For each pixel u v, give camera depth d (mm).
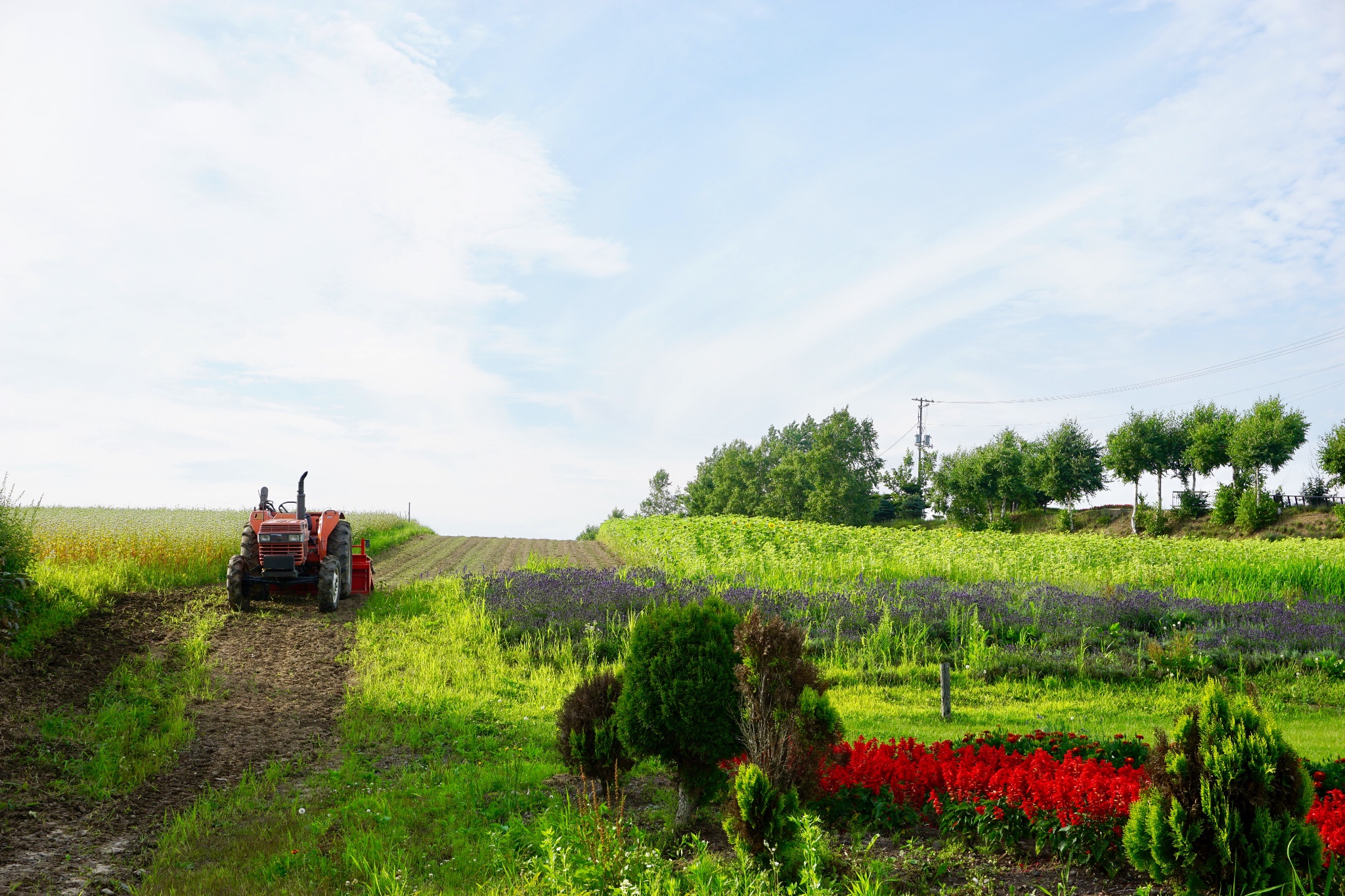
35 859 6668
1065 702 12938
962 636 16234
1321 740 10312
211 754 9594
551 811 7258
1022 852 5973
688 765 7160
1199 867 4812
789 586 21047
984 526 62531
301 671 13320
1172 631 16844
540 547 39281
